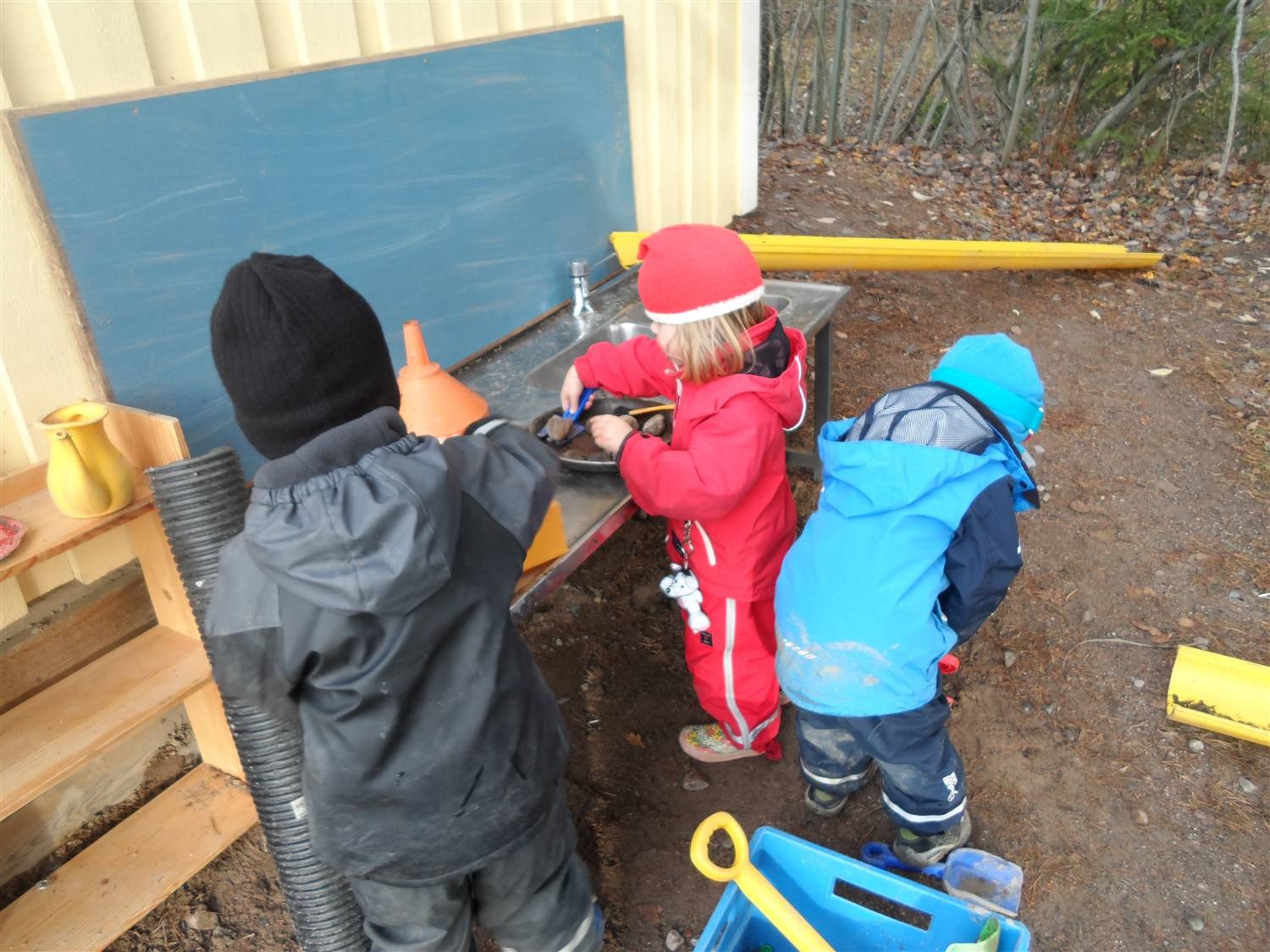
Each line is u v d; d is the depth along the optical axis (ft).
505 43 9.11
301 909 6.04
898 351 14.17
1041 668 8.91
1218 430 12.55
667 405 7.79
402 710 4.17
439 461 3.92
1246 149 21.17
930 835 6.83
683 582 7.06
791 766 8.10
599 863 7.26
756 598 6.99
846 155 21.61
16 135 5.52
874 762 7.86
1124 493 11.34
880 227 17.42
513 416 8.45
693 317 6.00
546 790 4.82
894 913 6.97
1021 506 6.36
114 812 7.63
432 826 4.43
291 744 5.70
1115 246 16.44
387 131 8.04
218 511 5.49
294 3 7.24
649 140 12.22
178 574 6.47
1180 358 14.30
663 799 7.80
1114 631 9.32
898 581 5.74
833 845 7.38
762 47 22.18
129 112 6.06
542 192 10.13
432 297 8.98
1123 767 7.93
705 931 5.63
